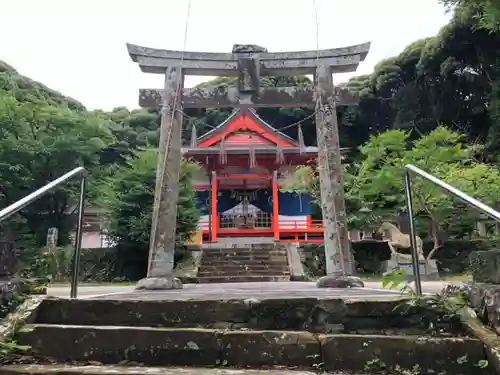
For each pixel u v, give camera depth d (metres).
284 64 9.47
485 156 25.75
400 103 35.34
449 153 15.28
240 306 3.26
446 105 32.97
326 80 9.29
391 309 3.16
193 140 23.36
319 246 19.77
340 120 39.28
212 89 9.47
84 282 17.69
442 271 19.88
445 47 31.00
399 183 15.54
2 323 3.06
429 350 2.79
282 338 2.92
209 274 16.09
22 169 18.84
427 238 20.58
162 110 9.27
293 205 25.77
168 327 3.20
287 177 25.30
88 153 20.23
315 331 3.16
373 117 38.50
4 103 19.36
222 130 24.41
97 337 2.97
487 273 3.25
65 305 3.32
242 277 15.56
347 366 2.81
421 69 33.25
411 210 3.90
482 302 3.03
